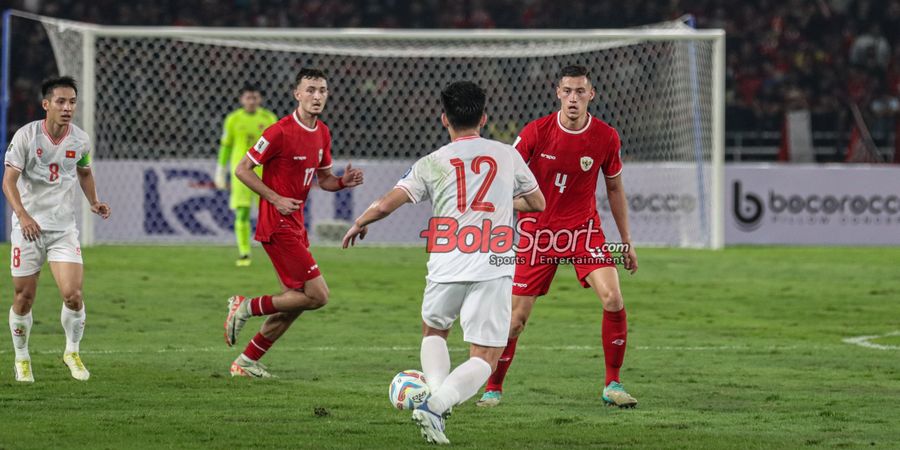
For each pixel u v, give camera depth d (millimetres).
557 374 25234
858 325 34281
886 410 21000
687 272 49281
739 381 24375
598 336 31328
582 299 40125
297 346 29078
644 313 36656
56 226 22875
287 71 74125
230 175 59875
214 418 19531
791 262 53906
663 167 61406
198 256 53156
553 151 21422
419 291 41594
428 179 17672
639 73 67688
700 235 61031
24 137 22312
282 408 20594
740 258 55531
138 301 37406
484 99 17859
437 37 58844
